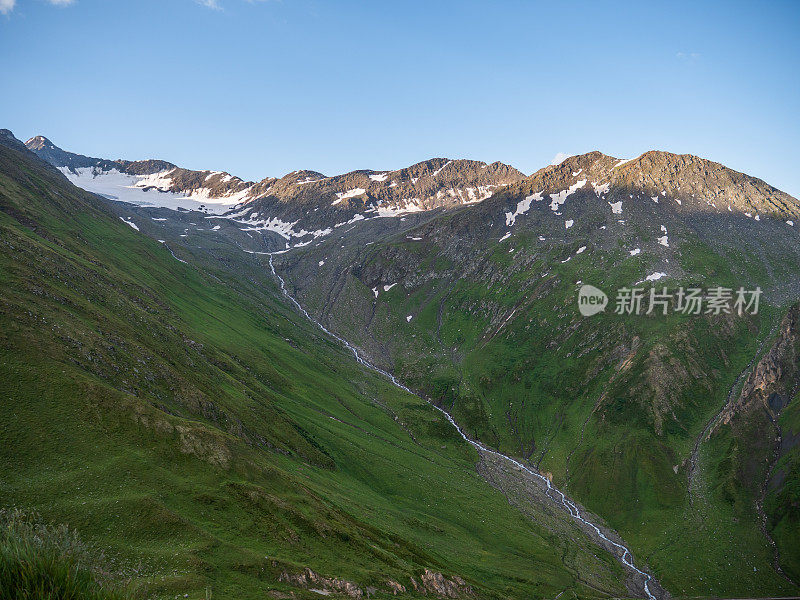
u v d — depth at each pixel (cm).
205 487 5853
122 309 10975
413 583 6275
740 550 12494
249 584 4553
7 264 8744
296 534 5847
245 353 16150
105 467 5381
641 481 15600
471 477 15425
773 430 15375
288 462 9625
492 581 9138
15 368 6056
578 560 11950
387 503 11212
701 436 16500
